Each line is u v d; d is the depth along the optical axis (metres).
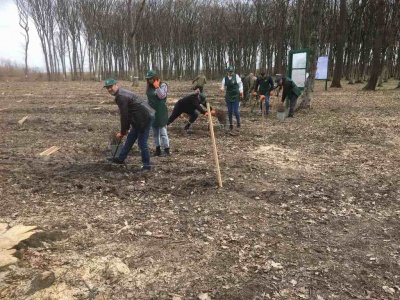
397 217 4.74
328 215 4.79
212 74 51.38
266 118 12.44
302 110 14.19
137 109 6.06
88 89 25.56
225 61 51.22
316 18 13.99
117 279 3.34
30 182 5.78
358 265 3.65
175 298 3.11
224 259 3.71
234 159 7.32
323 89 25.59
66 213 4.72
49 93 21.53
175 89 23.86
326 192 5.56
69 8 51.31
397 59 40.38
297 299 3.13
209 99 17.12
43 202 5.05
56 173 6.22
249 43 46.97
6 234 3.92
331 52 39.59
